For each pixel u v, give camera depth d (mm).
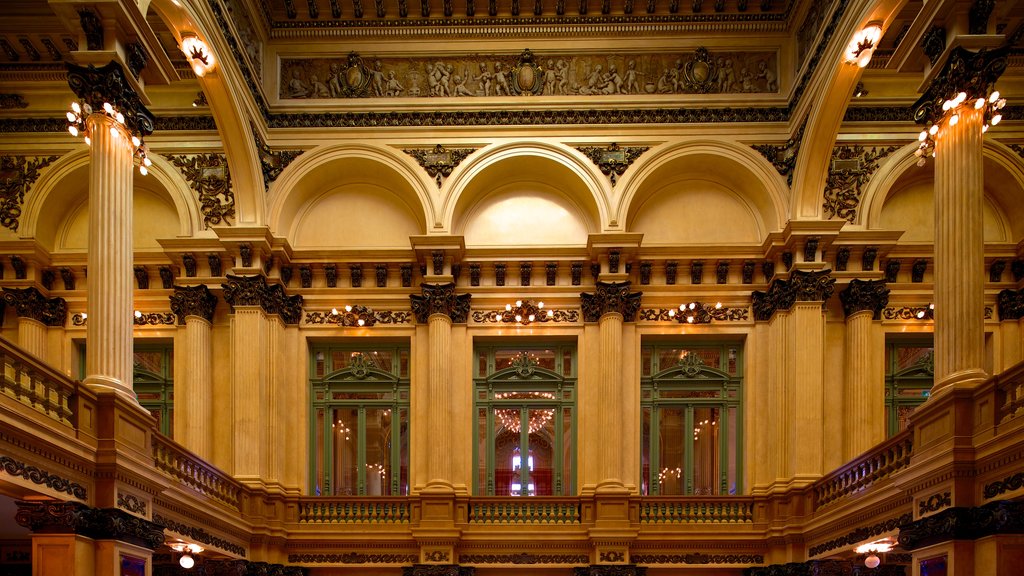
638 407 16188
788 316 15781
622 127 16594
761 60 16797
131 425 9719
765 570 15234
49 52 15812
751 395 16156
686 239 16938
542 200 17141
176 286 15812
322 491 16438
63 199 16656
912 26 10344
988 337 16312
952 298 9797
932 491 9391
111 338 9672
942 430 9438
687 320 16438
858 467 12422
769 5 16484
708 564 15383
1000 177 16312
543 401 16703
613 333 15953
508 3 16531
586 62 16859
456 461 16031
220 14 13594
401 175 16547
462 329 16453
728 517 15648
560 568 15477
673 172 16938
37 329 16047
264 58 16578
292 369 16391
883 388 15945
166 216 16750
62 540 8508
